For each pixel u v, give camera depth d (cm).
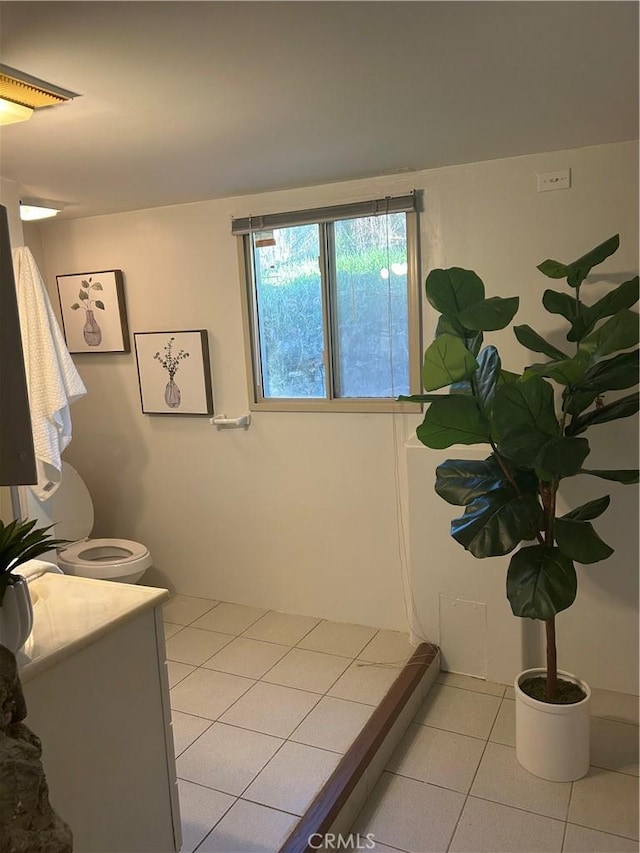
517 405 201
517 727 236
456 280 221
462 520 219
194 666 303
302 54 160
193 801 218
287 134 226
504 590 278
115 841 169
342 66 168
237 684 287
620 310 226
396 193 292
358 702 270
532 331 241
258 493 352
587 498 264
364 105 199
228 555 367
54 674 150
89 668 160
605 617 268
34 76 167
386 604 329
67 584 190
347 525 331
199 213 339
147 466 381
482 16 143
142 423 377
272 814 211
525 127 228
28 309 273
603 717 256
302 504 341
